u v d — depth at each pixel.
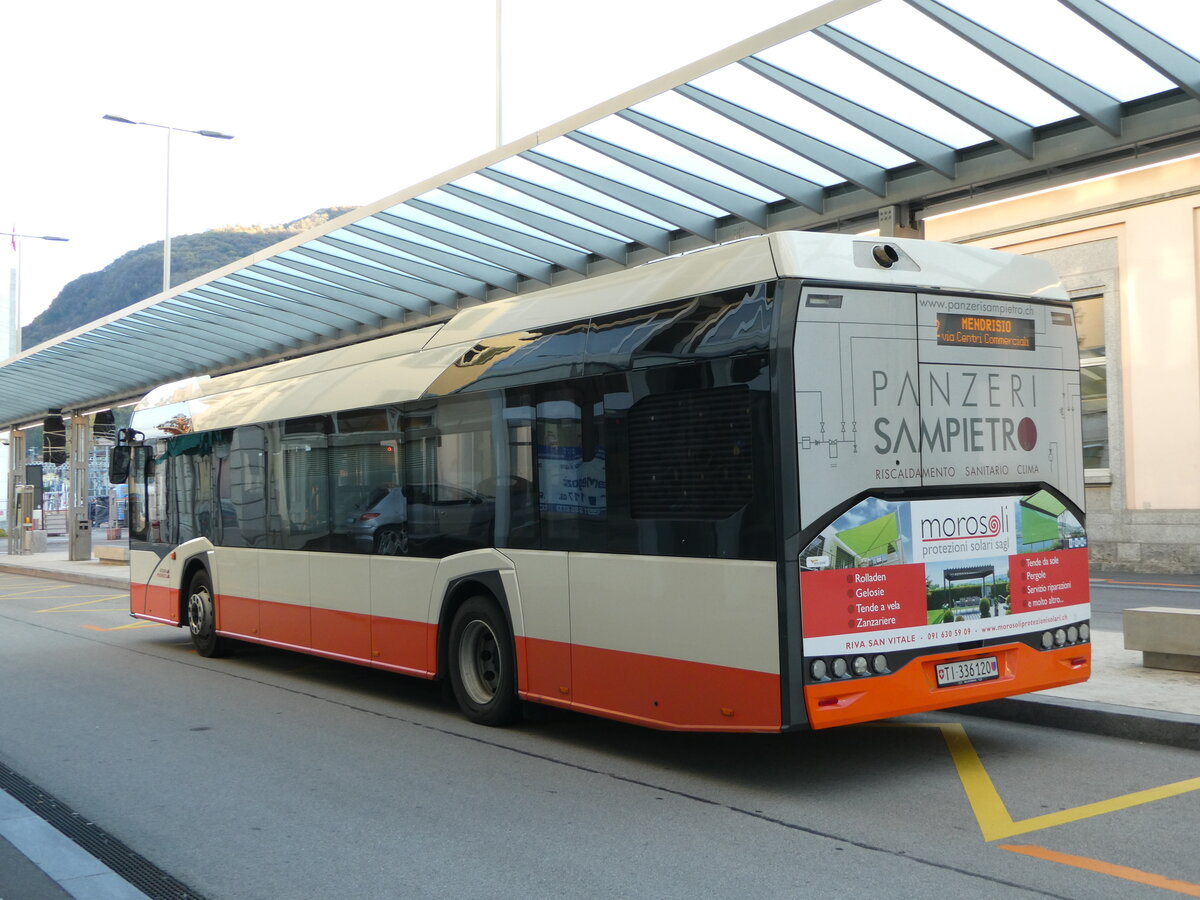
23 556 34.69
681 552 6.16
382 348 9.32
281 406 10.54
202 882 4.84
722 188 12.73
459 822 5.63
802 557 5.62
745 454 5.80
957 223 21.75
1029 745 6.89
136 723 8.45
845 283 5.91
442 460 8.27
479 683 8.12
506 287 16.22
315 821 5.72
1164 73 9.48
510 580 7.53
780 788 6.11
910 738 7.19
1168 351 18.98
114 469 13.54
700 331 6.12
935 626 6.06
